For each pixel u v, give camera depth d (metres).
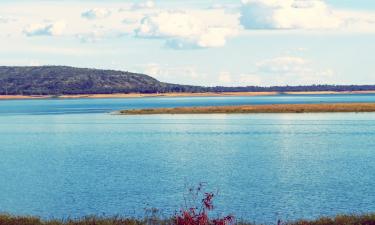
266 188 47.59
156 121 146.38
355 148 78.62
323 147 80.69
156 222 31.00
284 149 78.94
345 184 49.03
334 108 174.62
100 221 29.94
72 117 175.25
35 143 94.62
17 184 52.00
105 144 90.31
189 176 54.78
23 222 30.02
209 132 109.69
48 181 53.38
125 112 186.50
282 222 33.62
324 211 38.59
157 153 75.94
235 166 61.66
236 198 43.44
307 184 49.28
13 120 165.75
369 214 31.73
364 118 144.12
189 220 22.03
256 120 143.88
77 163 66.56
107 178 54.25
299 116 157.00
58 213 39.53
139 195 45.47
